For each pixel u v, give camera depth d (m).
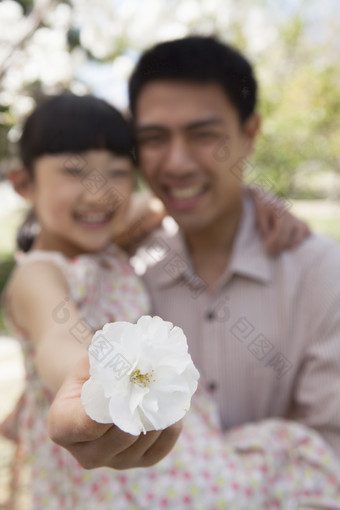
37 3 1.65
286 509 0.83
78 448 0.62
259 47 3.62
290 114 3.19
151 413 0.54
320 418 0.93
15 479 1.13
